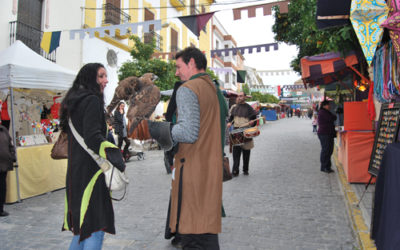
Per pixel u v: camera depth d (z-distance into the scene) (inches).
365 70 242.1
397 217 78.5
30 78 201.5
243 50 347.6
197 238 72.2
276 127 896.3
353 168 206.5
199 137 72.7
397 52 115.1
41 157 212.4
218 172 73.3
